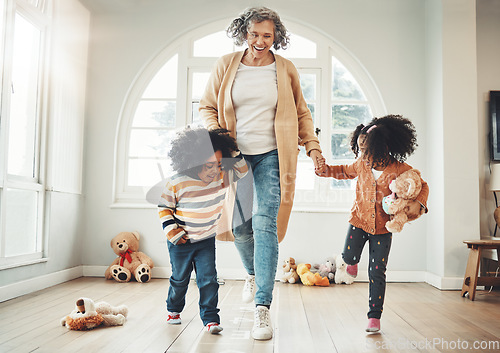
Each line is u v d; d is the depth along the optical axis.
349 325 2.15
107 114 4.01
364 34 4.01
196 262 1.99
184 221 1.87
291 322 2.21
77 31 3.78
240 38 2.16
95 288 3.22
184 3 4.08
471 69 3.57
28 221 3.14
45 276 3.23
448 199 3.50
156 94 4.07
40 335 1.91
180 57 4.06
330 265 3.62
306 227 3.84
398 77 3.97
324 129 3.99
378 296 2.01
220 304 2.65
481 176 3.86
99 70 4.03
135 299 2.79
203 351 1.68
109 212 3.91
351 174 2.19
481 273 3.62
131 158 4.01
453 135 3.54
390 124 2.06
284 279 3.61
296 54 4.06
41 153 3.30
